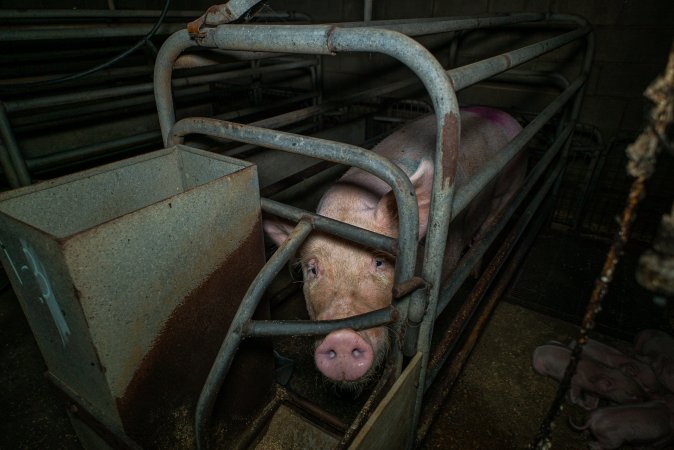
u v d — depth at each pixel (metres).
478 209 2.34
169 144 1.37
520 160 2.69
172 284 0.97
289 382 1.96
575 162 3.22
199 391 1.19
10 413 1.79
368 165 0.90
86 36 2.09
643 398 1.78
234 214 1.08
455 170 0.86
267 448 1.42
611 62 2.90
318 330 0.97
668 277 0.48
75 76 1.83
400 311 1.07
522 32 3.16
